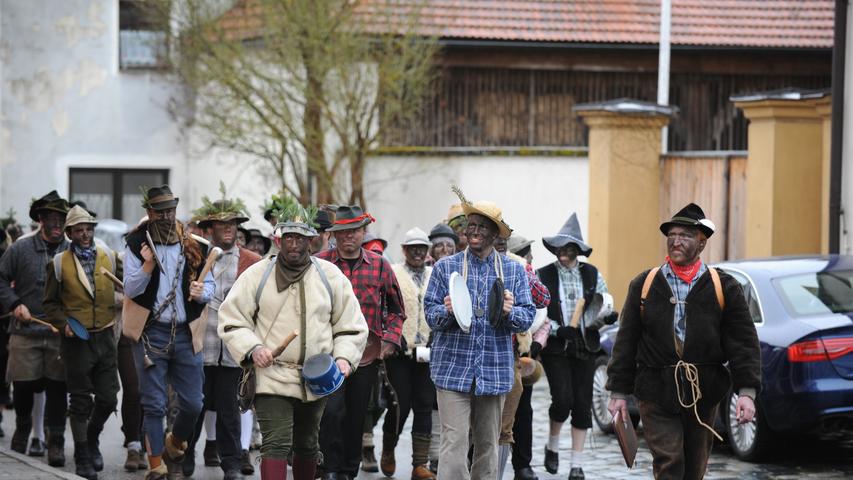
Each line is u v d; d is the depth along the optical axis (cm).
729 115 4472
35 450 2027
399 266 1902
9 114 4759
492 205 1498
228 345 1372
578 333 1814
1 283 1952
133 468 1900
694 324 1320
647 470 1923
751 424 1927
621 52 4403
